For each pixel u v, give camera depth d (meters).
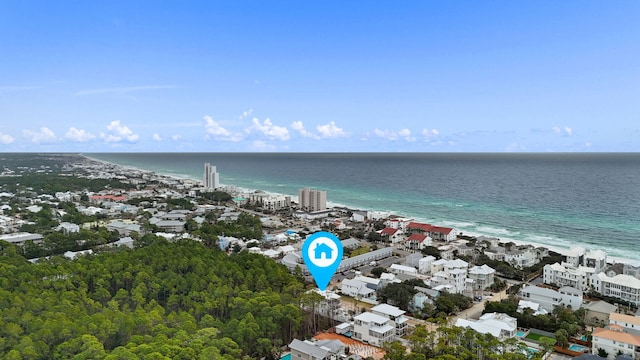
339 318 120.06
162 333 92.12
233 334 95.06
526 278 159.88
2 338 86.12
